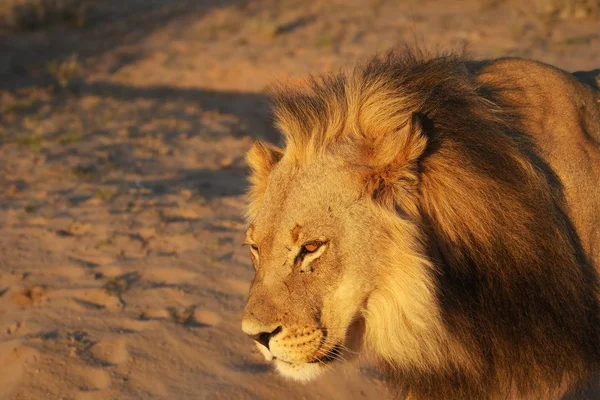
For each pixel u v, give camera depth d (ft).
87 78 102.89
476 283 22.81
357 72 23.72
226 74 97.30
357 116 22.79
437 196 22.33
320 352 22.16
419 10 110.93
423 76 23.59
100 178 56.44
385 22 107.65
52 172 57.88
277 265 22.09
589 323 24.17
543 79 25.31
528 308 23.12
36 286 38.63
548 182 23.67
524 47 86.28
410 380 23.47
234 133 68.90
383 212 21.75
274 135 68.08
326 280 21.88
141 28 125.08
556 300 23.26
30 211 49.67
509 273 22.82
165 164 60.08
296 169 22.70
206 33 117.19
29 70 108.17
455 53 26.30
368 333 23.12
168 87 95.96
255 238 22.80
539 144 24.17
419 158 22.17
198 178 56.24
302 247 21.91
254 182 25.27
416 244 21.67
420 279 21.68
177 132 70.08
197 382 30.48
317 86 24.12
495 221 22.50
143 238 44.62
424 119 21.85
